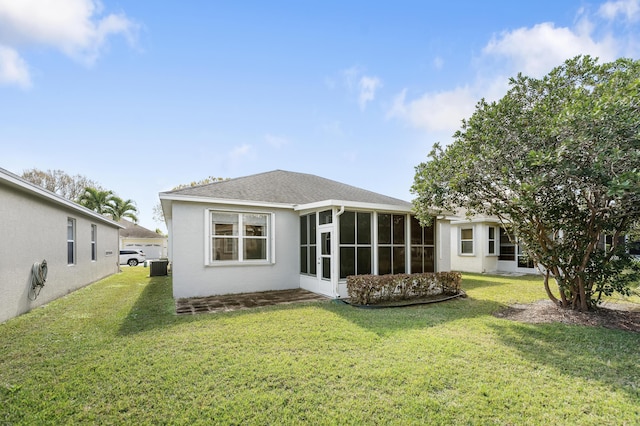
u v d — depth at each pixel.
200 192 9.18
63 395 3.22
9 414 2.88
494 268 16.16
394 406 2.99
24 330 5.52
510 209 6.25
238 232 9.59
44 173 29.89
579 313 6.34
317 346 4.57
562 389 3.31
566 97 5.68
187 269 8.83
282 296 8.89
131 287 11.09
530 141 5.44
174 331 5.36
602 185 4.88
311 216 9.93
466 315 6.56
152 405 3.02
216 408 2.96
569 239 6.57
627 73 5.11
